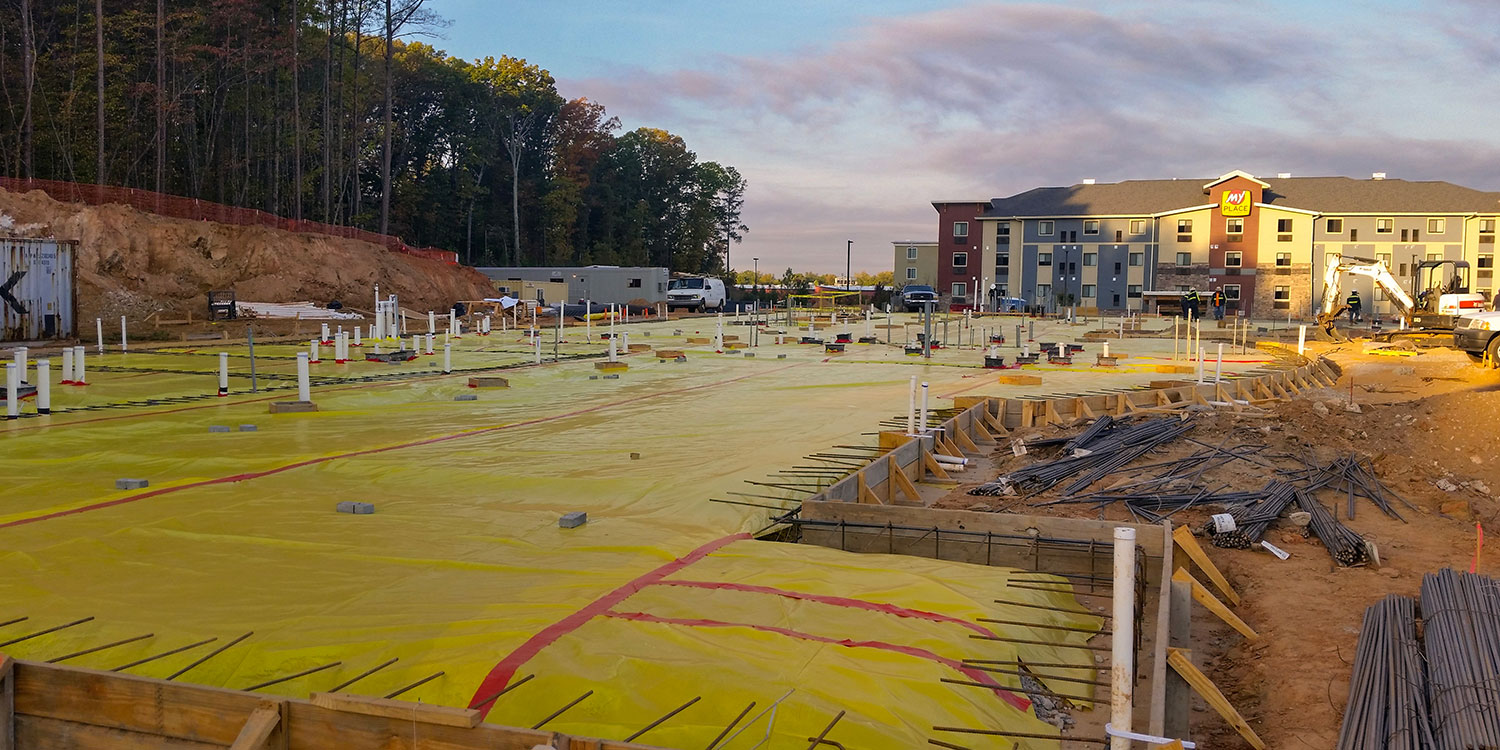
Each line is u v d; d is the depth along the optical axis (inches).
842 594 315.6
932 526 419.2
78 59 1921.8
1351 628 329.7
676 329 1907.0
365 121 2773.1
